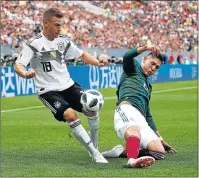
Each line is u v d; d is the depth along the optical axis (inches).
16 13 1924.2
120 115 407.2
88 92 415.8
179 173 354.9
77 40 1911.9
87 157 437.1
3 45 1393.9
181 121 737.6
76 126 402.3
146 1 2613.2
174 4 2657.5
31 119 780.6
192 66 2010.3
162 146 411.5
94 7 2402.8
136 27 2395.4
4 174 354.0
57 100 409.1
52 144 527.2
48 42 414.3
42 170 368.8
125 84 426.3
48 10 410.3
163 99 1136.8
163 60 432.8
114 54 1742.1
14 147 504.7
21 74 394.9
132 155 378.3
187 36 2511.1
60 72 420.8
